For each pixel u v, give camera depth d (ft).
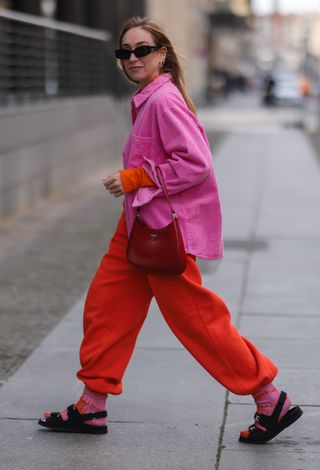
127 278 18.42
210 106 234.38
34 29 65.10
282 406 18.38
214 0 324.60
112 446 18.56
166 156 17.95
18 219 50.78
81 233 46.21
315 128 137.39
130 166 18.13
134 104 18.21
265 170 75.20
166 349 25.31
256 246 41.86
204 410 20.57
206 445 18.58
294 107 219.20
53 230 47.09
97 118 78.18
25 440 18.85
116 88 94.22
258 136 117.29
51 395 21.66
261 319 28.63
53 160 62.54
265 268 36.81
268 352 25.08
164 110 17.63
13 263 38.55
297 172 73.77
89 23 113.80
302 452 18.24
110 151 84.38
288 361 24.23
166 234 17.56
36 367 23.86
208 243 18.07
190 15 223.92
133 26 18.33
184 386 22.22
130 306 18.57
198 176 17.56
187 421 19.93
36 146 58.08
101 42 85.92
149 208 17.85
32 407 20.83
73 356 24.86
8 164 52.16
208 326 17.89
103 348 18.51
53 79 68.74
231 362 17.97
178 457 18.01
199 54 223.51
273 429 18.45
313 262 38.11
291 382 22.49
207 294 17.92
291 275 35.50
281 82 223.10
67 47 73.10
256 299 31.40
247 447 18.49
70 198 60.23
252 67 504.43
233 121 158.20
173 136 17.57
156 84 18.04
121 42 18.49
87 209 54.90
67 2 99.66
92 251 41.32
